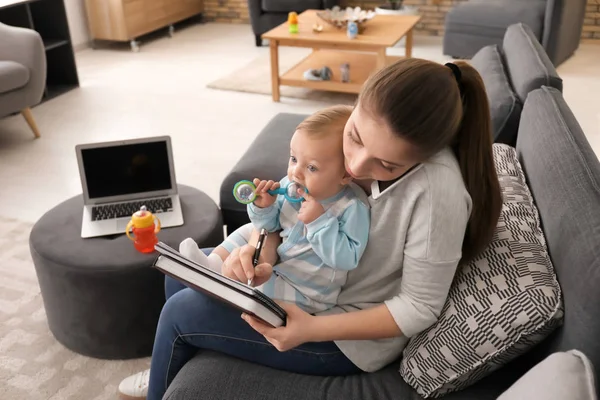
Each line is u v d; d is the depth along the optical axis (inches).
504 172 59.7
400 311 44.4
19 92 136.4
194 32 245.1
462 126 43.0
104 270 67.5
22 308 83.7
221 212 83.6
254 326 45.8
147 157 78.0
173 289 61.2
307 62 177.8
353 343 48.4
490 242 47.4
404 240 44.4
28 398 69.2
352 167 41.1
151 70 194.5
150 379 54.7
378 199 44.7
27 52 137.9
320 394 47.1
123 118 154.7
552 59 179.5
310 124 44.6
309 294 48.6
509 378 47.3
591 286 36.8
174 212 76.7
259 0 213.5
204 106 162.6
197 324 51.1
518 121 73.3
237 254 48.8
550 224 47.0
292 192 47.6
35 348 76.3
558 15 173.0
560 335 40.6
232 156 133.0
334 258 44.6
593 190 43.4
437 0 230.5
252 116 155.6
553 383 31.5
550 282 42.6
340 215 45.6
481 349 43.0
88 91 175.3
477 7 187.3
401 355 50.3
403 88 37.4
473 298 44.1
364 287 48.4
